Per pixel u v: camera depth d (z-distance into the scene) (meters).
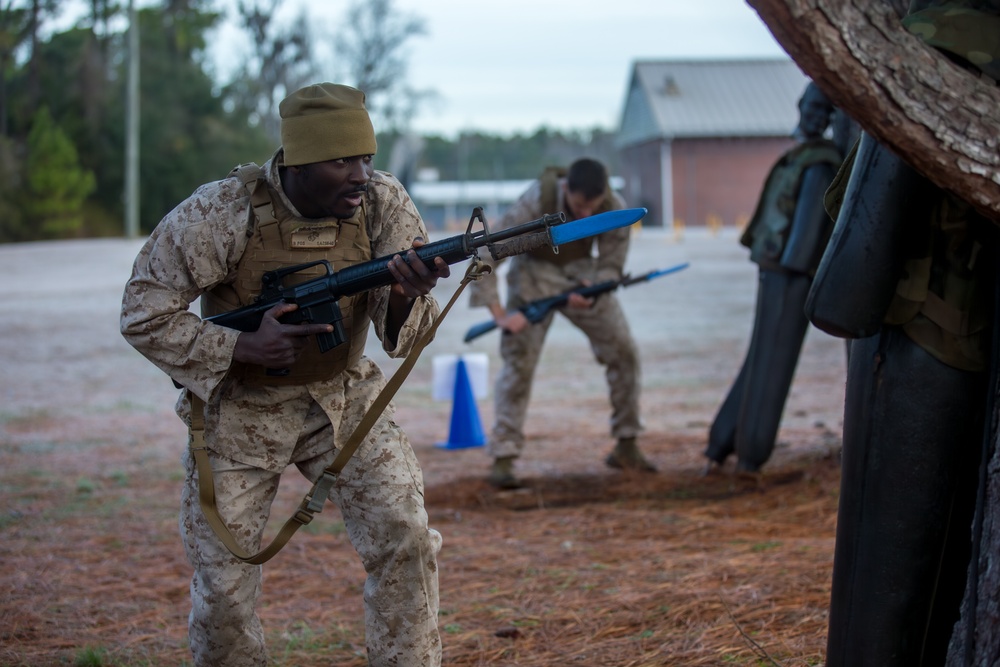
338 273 2.87
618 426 7.08
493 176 113.56
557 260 6.62
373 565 2.98
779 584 4.40
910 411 2.50
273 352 2.83
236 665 2.98
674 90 63.94
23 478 7.03
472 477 7.02
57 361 12.88
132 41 38.06
